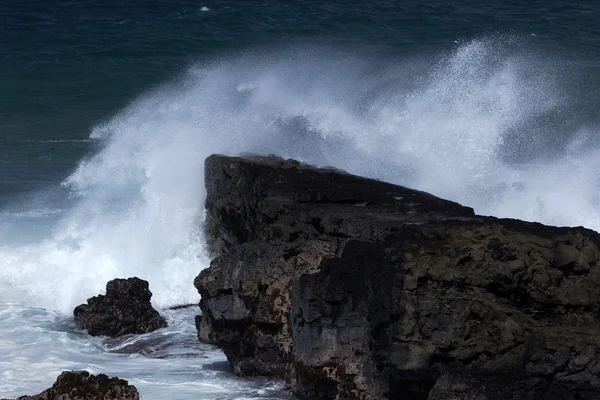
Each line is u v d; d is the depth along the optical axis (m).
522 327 34.38
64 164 81.56
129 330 49.12
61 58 125.56
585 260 35.47
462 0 174.75
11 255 58.47
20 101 105.50
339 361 37.53
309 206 44.88
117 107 103.31
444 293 34.44
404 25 149.50
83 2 171.62
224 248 54.97
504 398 33.72
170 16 156.00
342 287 37.31
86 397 35.75
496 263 34.88
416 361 33.94
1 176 76.94
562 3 174.12
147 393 40.16
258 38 137.75
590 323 34.94
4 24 150.25
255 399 39.66
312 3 168.50
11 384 41.19
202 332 44.09
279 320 41.19
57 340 47.84
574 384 33.53
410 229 37.53
